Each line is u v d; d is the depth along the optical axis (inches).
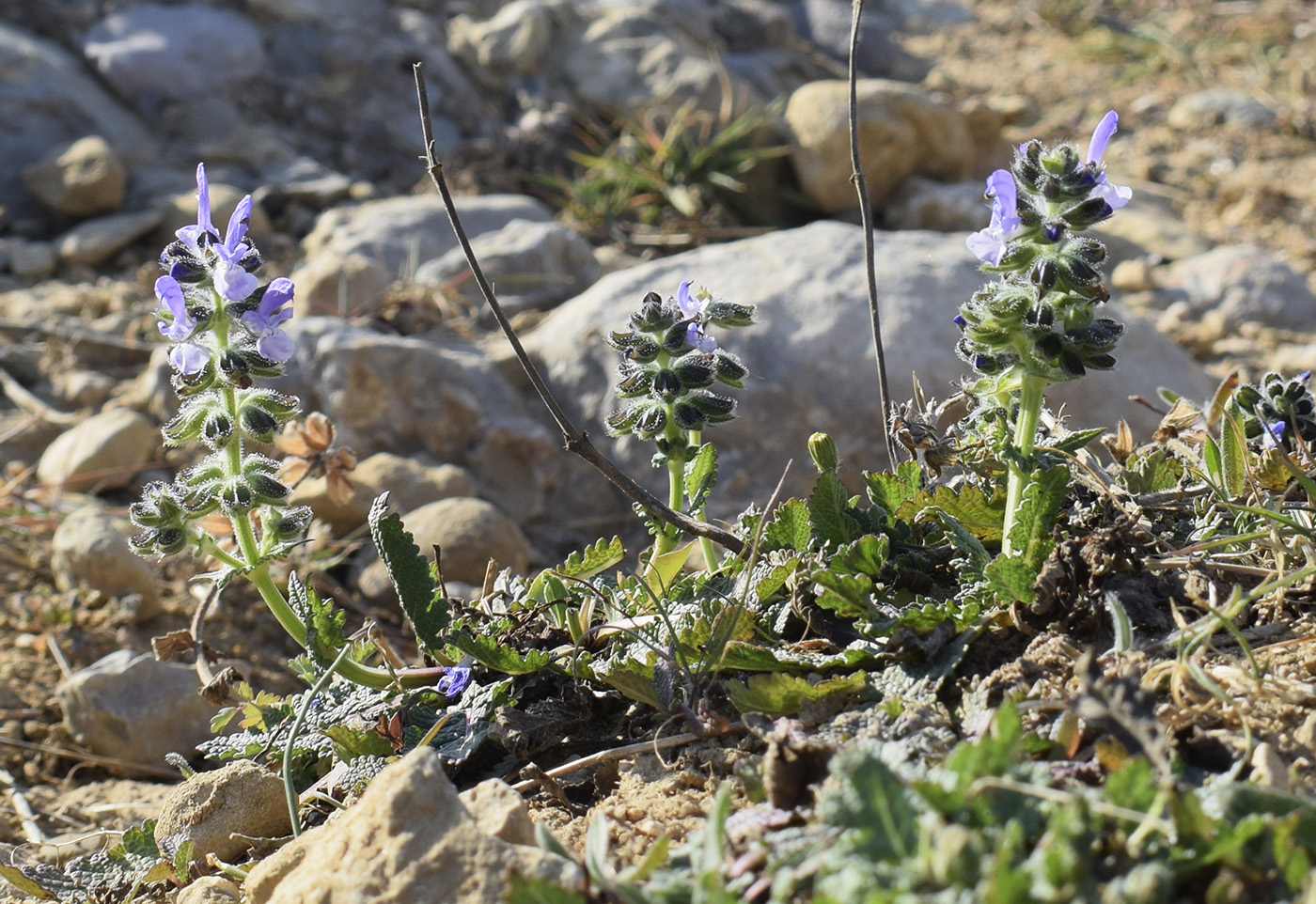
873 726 73.1
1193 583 84.3
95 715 146.8
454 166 306.0
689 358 90.0
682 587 97.2
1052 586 81.5
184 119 298.0
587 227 292.8
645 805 77.0
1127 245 290.0
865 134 293.9
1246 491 93.4
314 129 309.6
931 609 79.9
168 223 276.5
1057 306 77.8
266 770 94.3
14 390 229.8
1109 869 55.8
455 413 205.6
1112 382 199.5
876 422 195.9
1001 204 75.9
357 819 67.5
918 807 56.6
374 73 319.0
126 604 175.2
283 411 89.0
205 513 89.8
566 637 95.7
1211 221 304.7
